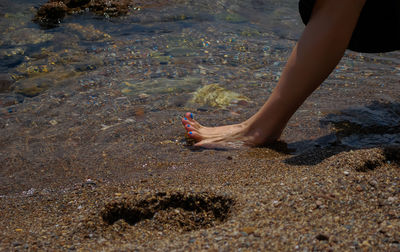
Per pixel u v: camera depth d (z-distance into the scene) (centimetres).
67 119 183
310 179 140
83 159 165
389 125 174
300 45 158
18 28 255
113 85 203
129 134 175
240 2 295
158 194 140
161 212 138
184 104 190
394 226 124
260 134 168
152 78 207
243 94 195
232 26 255
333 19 153
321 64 157
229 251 120
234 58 221
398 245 120
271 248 120
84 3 279
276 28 253
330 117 179
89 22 262
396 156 152
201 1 294
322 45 155
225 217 136
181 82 203
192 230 136
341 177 140
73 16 272
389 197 133
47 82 206
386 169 148
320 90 196
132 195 139
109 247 127
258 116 168
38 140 174
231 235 124
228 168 156
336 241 121
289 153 164
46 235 130
